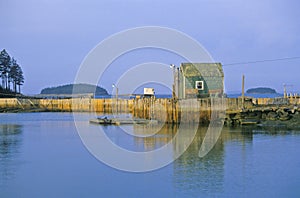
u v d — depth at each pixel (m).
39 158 29.09
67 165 26.75
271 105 51.31
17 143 36.69
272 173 23.59
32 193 20.73
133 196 19.97
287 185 21.23
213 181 22.08
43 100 97.50
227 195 19.75
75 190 21.16
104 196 20.03
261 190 20.48
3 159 28.89
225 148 31.72
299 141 34.62
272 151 30.12
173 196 19.78
